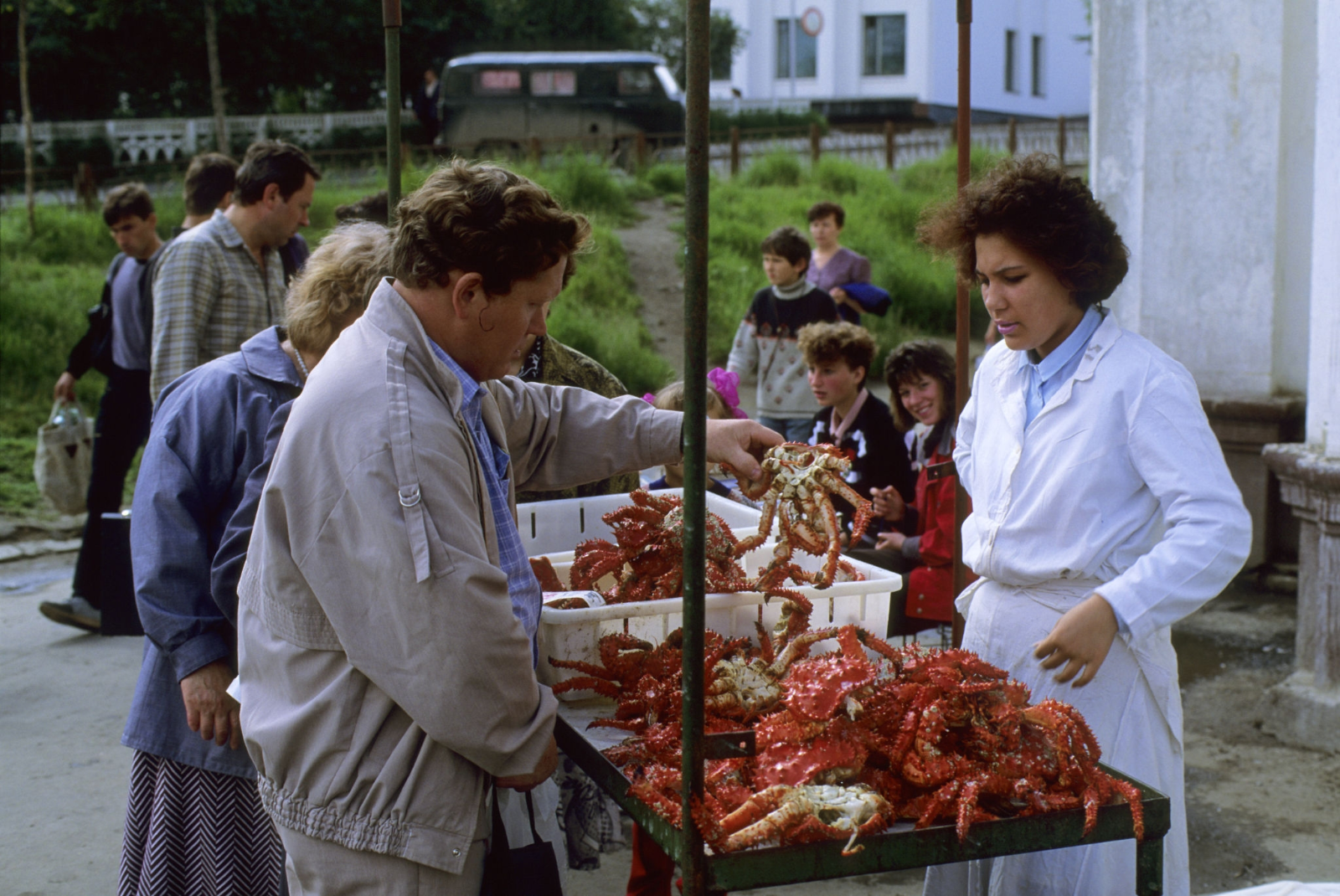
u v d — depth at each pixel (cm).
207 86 2394
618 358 995
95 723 411
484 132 1991
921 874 320
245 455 228
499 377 180
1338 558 366
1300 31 494
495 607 159
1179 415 188
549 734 171
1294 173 505
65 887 310
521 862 170
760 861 145
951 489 316
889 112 3197
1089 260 189
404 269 167
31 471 747
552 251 167
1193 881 301
